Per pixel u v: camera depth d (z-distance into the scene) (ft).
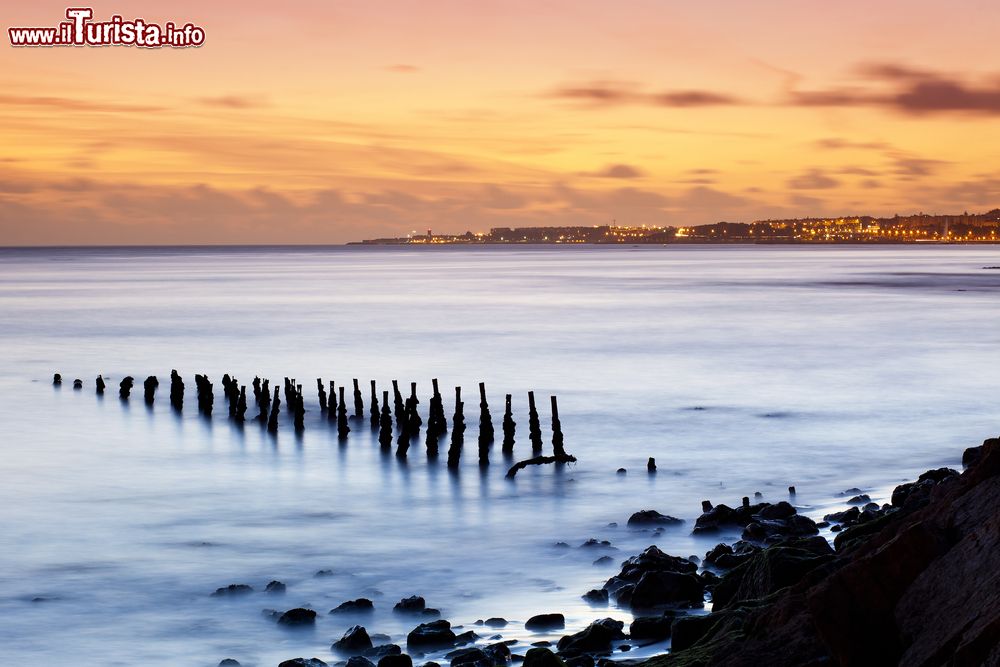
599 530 96.89
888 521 65.82
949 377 202.49
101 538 97.50
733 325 312.91
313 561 88.79
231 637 70.54
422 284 587.68
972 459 111.55
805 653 35.99
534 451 135.13
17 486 121.19
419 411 168.86
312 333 293.23
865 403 173.27
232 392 168.66
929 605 32.86
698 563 81.10
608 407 171.01
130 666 65.92
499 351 249.34
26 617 75.25
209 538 97.14
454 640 66.13
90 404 181.16
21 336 288.10
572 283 594.65
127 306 399.85
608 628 63.62
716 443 141.18
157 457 137.80
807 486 115.03
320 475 125.59
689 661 44.21
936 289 507.30
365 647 65.87
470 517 103.91
